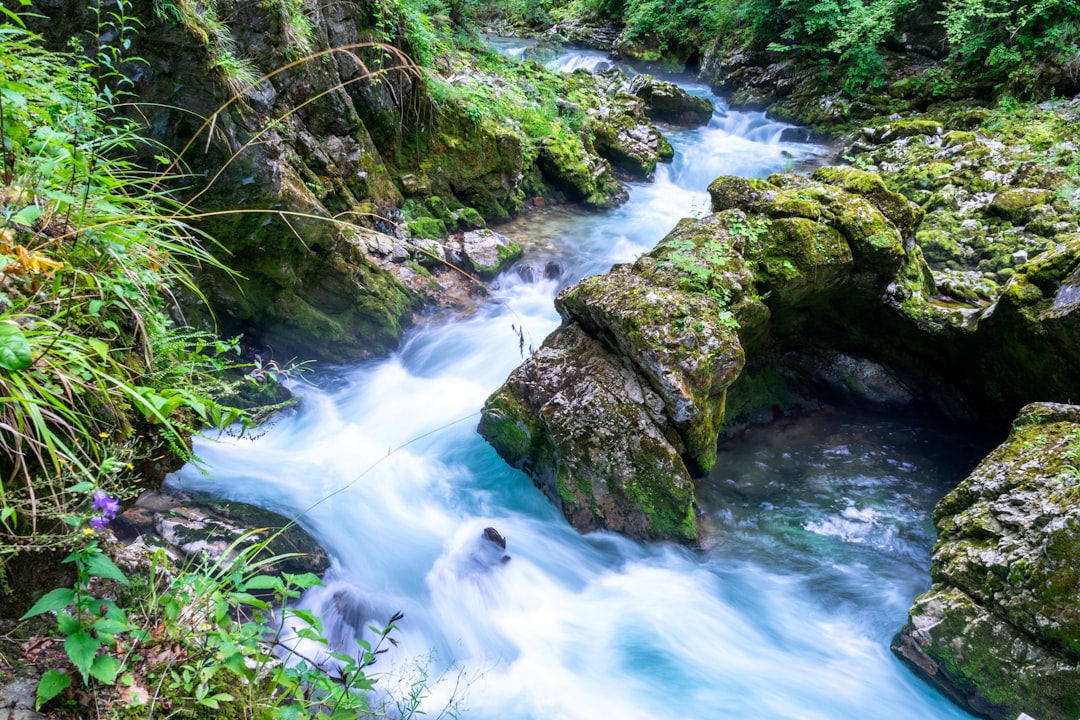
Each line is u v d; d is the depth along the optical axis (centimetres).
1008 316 590
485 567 521
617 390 555
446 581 507
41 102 283
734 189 676
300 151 763
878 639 488
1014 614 414
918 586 529
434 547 541
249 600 238
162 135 540
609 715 425
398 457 632
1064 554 403
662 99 1631
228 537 452
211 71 539
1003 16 1358
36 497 208
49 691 191
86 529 203
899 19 1588
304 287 710
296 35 710
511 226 1096
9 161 250
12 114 252
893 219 685
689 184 1359
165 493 487
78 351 226
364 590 482
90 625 195
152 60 512
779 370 739
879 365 735
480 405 718
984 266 870
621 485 552
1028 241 878
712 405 563
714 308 563
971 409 695
